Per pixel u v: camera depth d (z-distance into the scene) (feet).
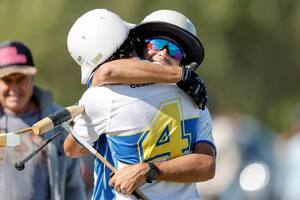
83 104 66.33
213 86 290.15
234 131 143.13
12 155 82.94
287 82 315.78
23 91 84.64
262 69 306.96
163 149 66.13
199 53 68.18
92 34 66.54
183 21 67.97
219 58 284.82
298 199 139.03
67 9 285.43
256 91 308.81
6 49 84.84
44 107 85.35
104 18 66.90
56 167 83.56
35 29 284.82
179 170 65.77
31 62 85.81
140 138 65.77
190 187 67.62
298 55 310.86
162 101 66.03
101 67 65.46
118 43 66.59
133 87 65.77
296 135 140.67
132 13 276.00
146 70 64.80
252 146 144.15
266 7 297.94
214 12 282.15
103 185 67.46
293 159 139.54
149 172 64.80
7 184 82.64
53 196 83.51
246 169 142.92
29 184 82.94
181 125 66.54
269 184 142.72
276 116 315.99
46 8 285.43
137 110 65.57
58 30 285.64
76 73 291.17
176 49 67.36
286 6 303.07
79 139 66.44
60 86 290.56
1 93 84.69
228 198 143.02
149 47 67.46
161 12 68.33
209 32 284.41
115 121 65.72
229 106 147.23
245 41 297.33
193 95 66.33
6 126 84.48
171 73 65.16
